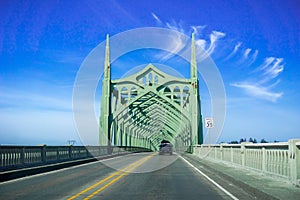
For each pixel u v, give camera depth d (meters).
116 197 9.52
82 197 9.49
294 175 10.09
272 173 12.18
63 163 20.61
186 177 15.07
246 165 16.22
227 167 18.33
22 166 15.98
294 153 10.04
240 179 12.02
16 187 11.53
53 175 15.78
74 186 11.82
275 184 10.51
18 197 9.45
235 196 9.80
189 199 9.27
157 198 9.38
